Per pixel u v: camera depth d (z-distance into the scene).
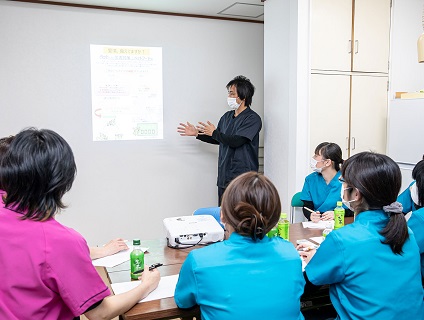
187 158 4.09
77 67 3.65
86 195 3.78
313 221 2.54
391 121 3.32
